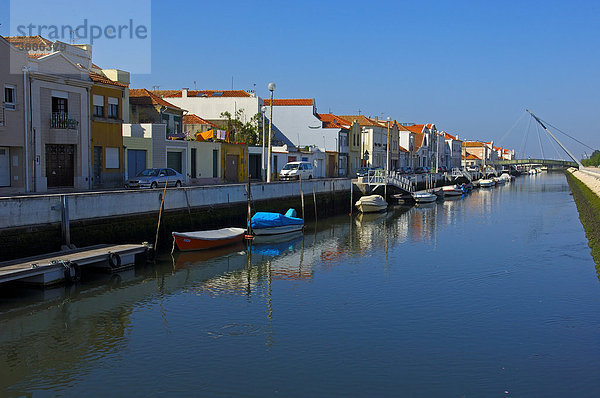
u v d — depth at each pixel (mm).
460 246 32344
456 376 13461
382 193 60469
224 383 12922
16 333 15953
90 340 15547
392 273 24578
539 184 113312
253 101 69938
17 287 19500
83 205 23000
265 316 17922
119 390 12562
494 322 17500
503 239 35250
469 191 87688
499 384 13039
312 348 15141
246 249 30188
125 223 25109
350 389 12695
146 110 51438
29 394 12359
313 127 78312
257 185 37125
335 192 51000
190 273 23734
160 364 13969
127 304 18922
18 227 20266
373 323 17281
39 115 32219
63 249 21844
